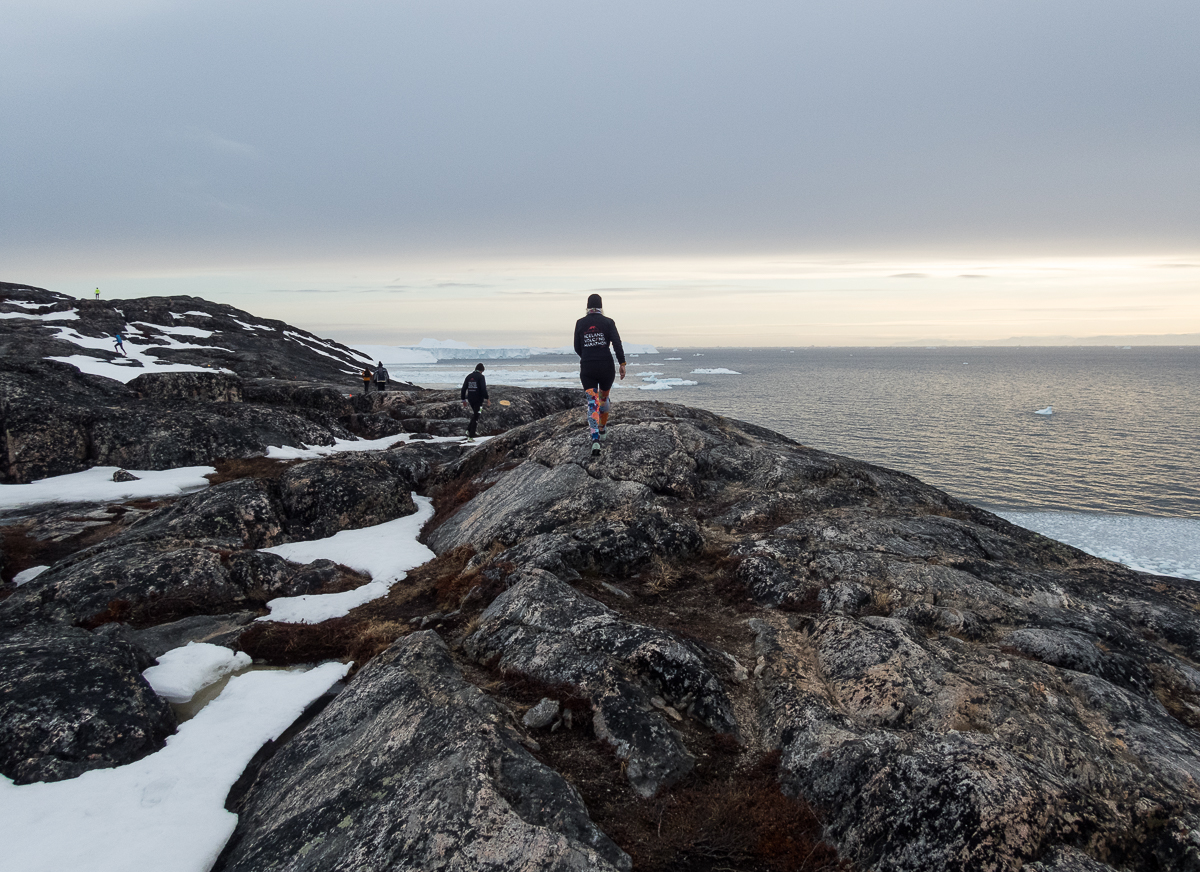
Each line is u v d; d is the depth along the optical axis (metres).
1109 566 9.69
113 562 8.57
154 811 4.88
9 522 12.28
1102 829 4.07
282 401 26.92
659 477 11.09
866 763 4.55
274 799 4.91
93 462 16.05
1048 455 83.56
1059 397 181.75
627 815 4.41
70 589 8.03
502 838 3.88
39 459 15.27
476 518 11.17
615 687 5.44
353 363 64.69
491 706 5.27
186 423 17.34
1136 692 6.05
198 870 4.39
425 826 4.04
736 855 4.16
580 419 14.44
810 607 7.30
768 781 4.80
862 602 7.22
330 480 12.34
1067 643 6.37
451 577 8.98
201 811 4.94
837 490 11.25
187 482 15.13
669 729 5.13
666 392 192.12
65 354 35.41
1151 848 4.09
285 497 11.93
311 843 4.27
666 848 4.16
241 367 43.06
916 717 5.25
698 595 7.97
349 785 4.70
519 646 6.35
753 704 5.70
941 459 80.81
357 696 5.83
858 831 4.22
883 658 5.86
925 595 7.46
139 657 6.74
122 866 4.33
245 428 18.23
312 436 19.69
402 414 26.45
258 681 6.81
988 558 9.16
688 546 8.98
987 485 65.56
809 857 4.15
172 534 9.88
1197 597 8.70
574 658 5.91
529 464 12.32
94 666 6.08
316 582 9.30
